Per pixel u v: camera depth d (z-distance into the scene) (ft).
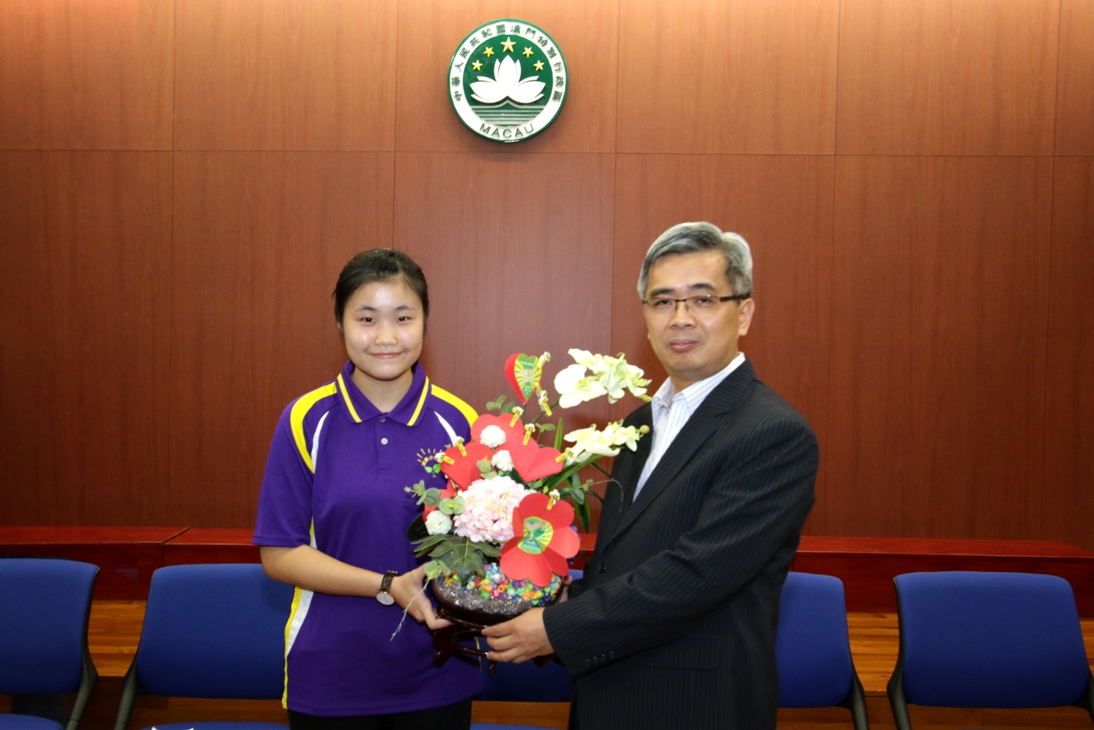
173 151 11.82
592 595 3.86
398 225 11.82
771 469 3.87
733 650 3.96
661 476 4.19
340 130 11.79
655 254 4.42
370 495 4.25
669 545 4.00
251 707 7.43
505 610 3.87
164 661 6.38
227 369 11.94
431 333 11.87
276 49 11.74
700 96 11.66
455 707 4.48
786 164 11.65
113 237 11.88
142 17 11.75
